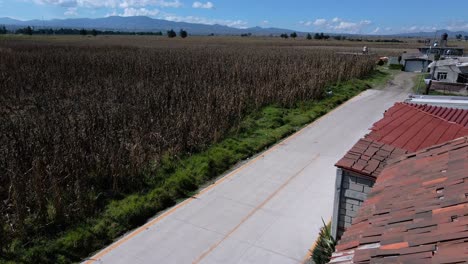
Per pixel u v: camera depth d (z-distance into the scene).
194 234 7.50
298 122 15.30
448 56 33.25
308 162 11.28
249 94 17.22
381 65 42.34
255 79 19.31
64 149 9.13
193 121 12.11
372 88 25.00
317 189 9.50
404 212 3.86
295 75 20.55
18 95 15.73
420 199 4.02
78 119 11.41
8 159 8.45
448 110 10.21
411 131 7.90
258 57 30.67
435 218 3.49
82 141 9.81
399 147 6.98
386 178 5.05
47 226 7.27
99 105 12.88
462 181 3.99
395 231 3.57
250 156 11.70
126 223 7.74
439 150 5.25
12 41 59.25
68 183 8.32
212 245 7.16
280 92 17.72
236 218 8.10
